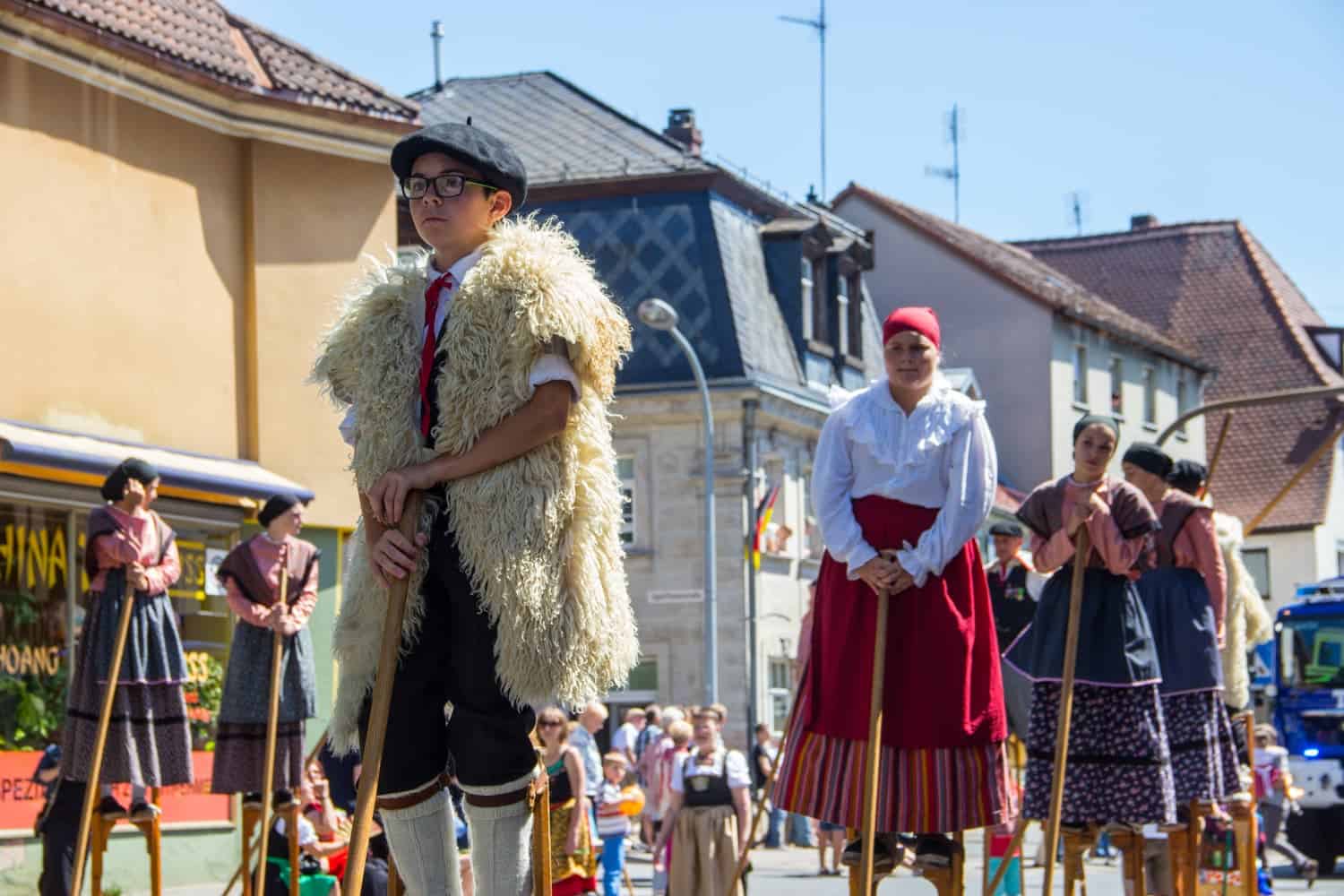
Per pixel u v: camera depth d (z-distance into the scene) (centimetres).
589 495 531
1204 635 1041
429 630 532
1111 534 938
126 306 1994
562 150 4394
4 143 1845
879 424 767
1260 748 2666
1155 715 964
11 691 1781
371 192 2280
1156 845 1119
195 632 2019
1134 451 1062
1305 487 7006
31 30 1867
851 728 767
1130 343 6406
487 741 530
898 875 1320
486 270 525
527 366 521
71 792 1101
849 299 4784
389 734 534
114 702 1088
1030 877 2202
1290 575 6956
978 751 763
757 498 4212
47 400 1880
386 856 1361
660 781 2731
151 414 2019
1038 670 974
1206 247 7606
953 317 5991
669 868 1678
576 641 525
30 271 1869
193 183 2098
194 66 2066
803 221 4500
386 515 518
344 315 546
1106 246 7725
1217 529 1240
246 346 2164
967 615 766
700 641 4125
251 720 1196
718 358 4147
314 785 1359
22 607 1795
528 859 539
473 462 520
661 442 4175
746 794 1666
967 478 757
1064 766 881
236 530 2084
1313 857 2855
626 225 4225
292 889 1198
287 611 1170
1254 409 7181
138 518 1090
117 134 1994
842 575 778
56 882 1092
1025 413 5894
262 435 2159
